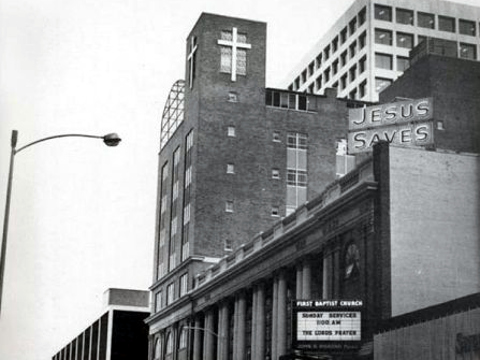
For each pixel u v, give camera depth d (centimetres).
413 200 4459
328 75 12344
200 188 8231
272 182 8444
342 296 4762
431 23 11238
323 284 4984
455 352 3531
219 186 8288
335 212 4869
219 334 6950
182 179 8806
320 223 5072
